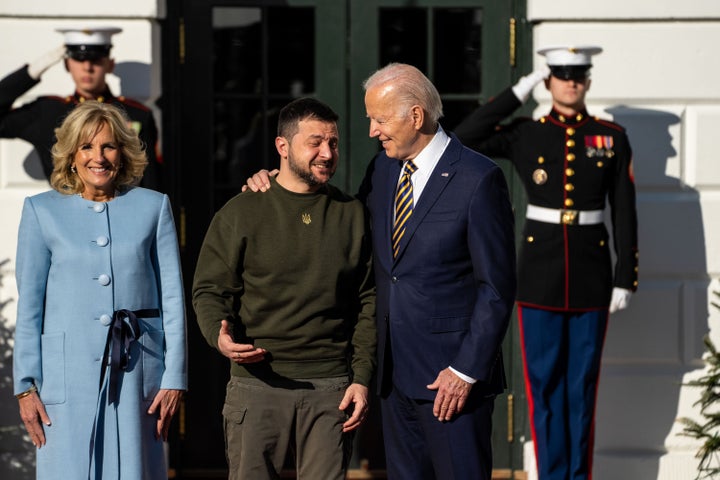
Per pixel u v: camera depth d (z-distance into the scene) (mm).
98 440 8039
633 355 11742
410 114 8219
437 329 8297
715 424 10781
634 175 11695
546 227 10898
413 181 8422
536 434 10992
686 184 11727
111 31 10719
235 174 11891
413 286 8336
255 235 8336
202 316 8281
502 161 11867
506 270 8156
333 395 8414
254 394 8375
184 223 11859
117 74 11406
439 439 8383
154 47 11555
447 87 11836
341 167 11859
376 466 12016
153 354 8242
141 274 8188
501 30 11781
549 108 11562
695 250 11734
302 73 11852
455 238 8250
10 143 11438
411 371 8375
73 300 8039
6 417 11445
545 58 11453
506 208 8297
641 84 11641
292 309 8297
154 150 10812
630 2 11531
